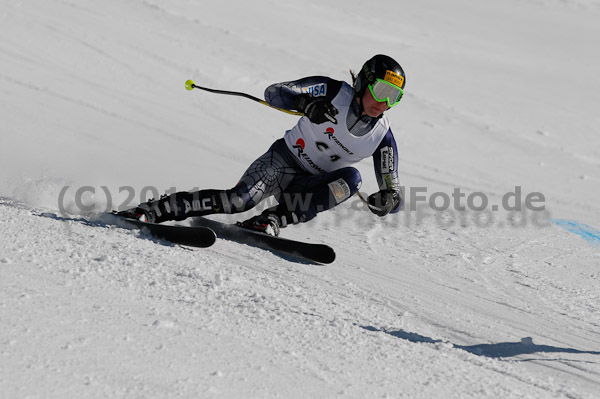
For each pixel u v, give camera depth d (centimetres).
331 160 1577
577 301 1517
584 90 5481
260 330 912
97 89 3644
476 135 4062
